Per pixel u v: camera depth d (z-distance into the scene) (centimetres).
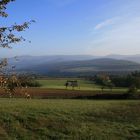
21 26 1639
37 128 3016
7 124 2998
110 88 11125
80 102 4903
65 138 2872
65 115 3497
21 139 2755
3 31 1619
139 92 7800
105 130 3177
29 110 3488
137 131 3219
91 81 14012
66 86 10256
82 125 3241
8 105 3744
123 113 3891
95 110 3872
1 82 1498
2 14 1614
